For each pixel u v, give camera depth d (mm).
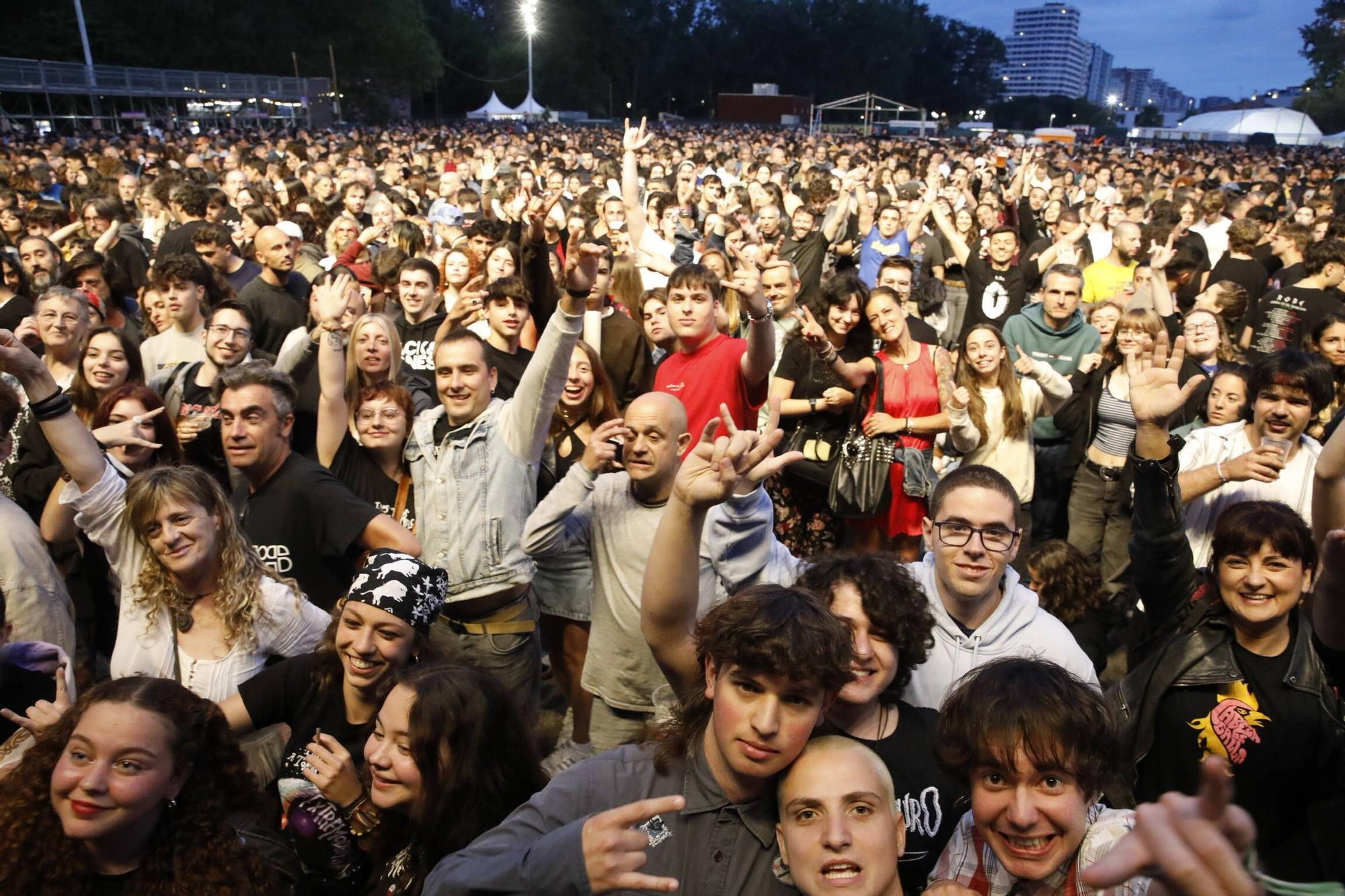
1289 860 2764
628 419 3436
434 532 3902
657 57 110375
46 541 4156
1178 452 3039
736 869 1959
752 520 3197
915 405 5168
